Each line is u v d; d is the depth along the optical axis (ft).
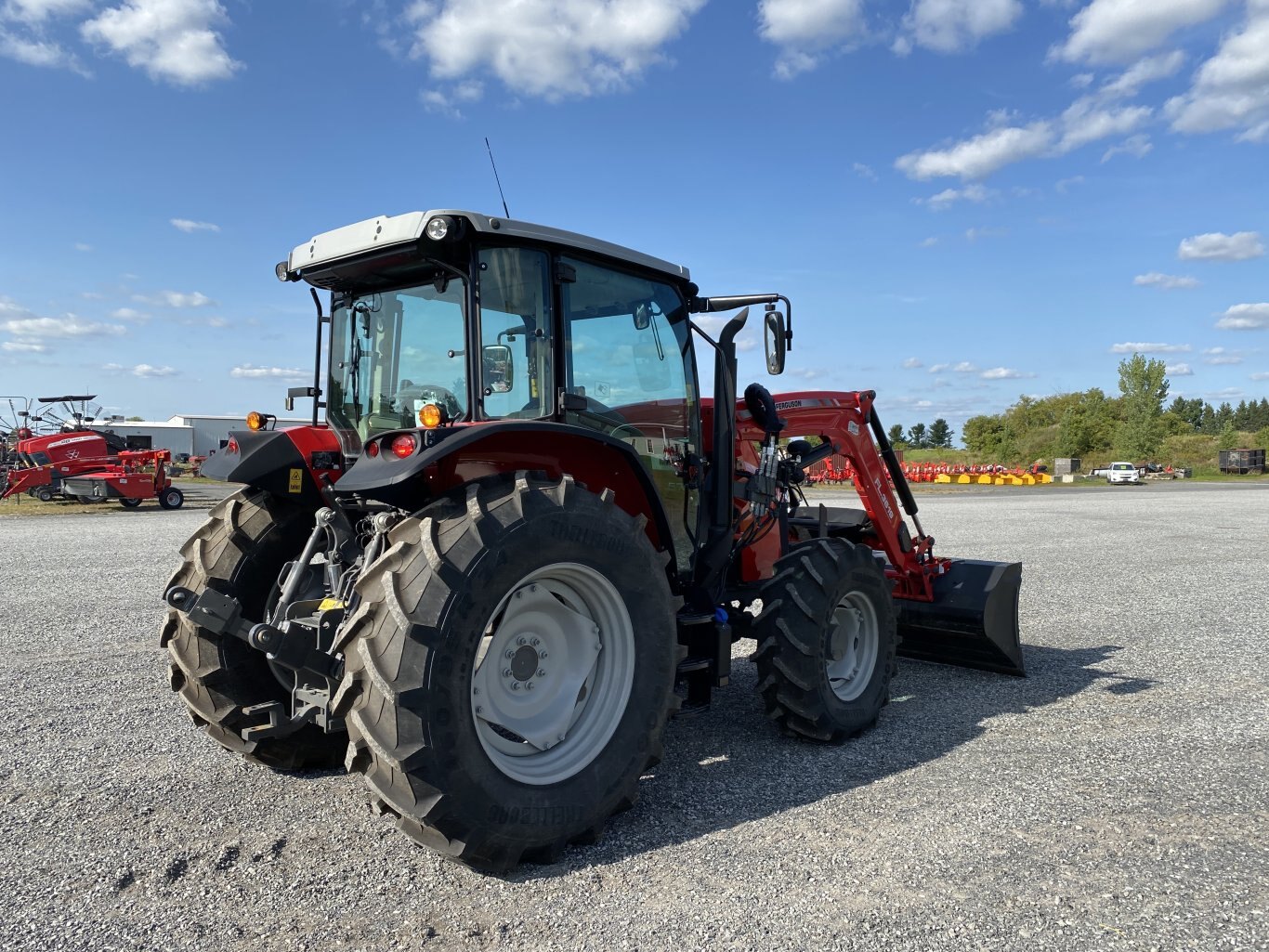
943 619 18.48
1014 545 43.37
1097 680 18.45
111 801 11.59
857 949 8.05
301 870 9.63
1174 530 51.80
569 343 12.09
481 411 10.93
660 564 11.29
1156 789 12.11
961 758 13.48
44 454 67.36
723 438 14.37
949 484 141.59
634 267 13.10
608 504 10.89
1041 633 23.27
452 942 8.17
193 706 12.19
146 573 32.01
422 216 10.57
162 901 8.94
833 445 17.83
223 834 10.57
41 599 26.61
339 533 12.31
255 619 12.37
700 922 8.52
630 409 13.03
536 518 9.92
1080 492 108.37
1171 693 17.34
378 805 9.29
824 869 9.65
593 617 10.99
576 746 10.48
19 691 16.79
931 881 9.37
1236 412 470.80
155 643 20.79
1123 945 8.14
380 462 10.01
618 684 10.86
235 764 12.99
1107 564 36.88
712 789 12.14
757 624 13.94
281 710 11.63
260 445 12.46
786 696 13.70
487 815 9.16
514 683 10.28
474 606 9.24
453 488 10.48
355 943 8.15
